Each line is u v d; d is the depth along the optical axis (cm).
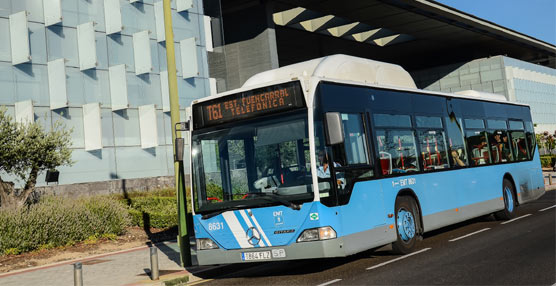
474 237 1310
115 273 1191
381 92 1141
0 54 2567
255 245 952
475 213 1410
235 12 4300
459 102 1455
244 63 4262
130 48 3053
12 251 1504
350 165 992
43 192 2200
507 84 7050
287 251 925
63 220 1669
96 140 2777
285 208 931
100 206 1844
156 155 3078
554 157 5347
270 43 4159
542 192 1870
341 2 4322
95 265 1331
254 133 980
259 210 952
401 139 1170
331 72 1065
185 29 3319
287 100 961
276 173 951
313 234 909
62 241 1634
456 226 1580
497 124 1644
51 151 1839
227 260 977
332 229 918
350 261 1134
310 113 937
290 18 4731
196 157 1030
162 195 2539
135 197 2414
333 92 998
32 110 2569
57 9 2731
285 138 949
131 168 2962
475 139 1492
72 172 2709
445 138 1344
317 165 922
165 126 3145
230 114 1010
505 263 943
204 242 1007
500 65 7056
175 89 1238
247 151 982
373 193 1041
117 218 1834
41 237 1598
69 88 2767
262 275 1073
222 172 1001
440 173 1286
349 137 1010
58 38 2770
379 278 907
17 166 1798
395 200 1111
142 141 3016
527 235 1258
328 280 937
